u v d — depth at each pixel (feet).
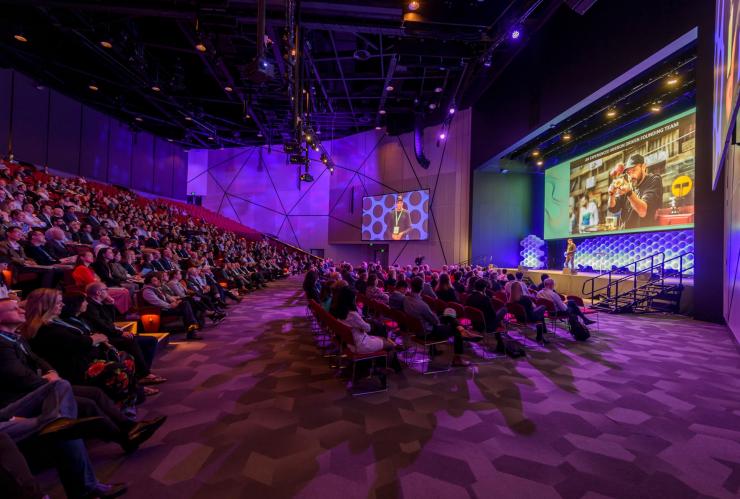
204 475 7.73
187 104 56.90
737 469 8.08
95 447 8.79
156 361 15.94
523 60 41.83
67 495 6.75
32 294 9.53
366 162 75.61
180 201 82.69
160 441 9.14
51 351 9.27
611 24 28.53
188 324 20.01
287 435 9.50
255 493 7.16
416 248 67.41
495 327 16.72
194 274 28.68
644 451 8.80
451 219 61.41
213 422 10.21
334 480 7.59
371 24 28.19
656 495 7.18
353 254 82.69
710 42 24.08
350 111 59.77
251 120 67.21
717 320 25.61
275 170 87.71
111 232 37.27
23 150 50.60
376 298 20.92
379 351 13.17
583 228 50.44
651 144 39.81
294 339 20.12
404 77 46.01
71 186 47.60
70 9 28.17
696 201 27.40
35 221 27.45
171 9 26.20
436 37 29.30
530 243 59.82
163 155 77.87
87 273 18.44
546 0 30.07
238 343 19.22
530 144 48.24
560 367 15.49
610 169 45.65
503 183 59.67
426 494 7.15
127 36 36.06
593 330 23.29
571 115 36.68
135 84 49.55
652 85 30.91
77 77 51.83
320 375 14.28
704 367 15.48
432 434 9.59
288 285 53.83
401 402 11.71
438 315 19.79
